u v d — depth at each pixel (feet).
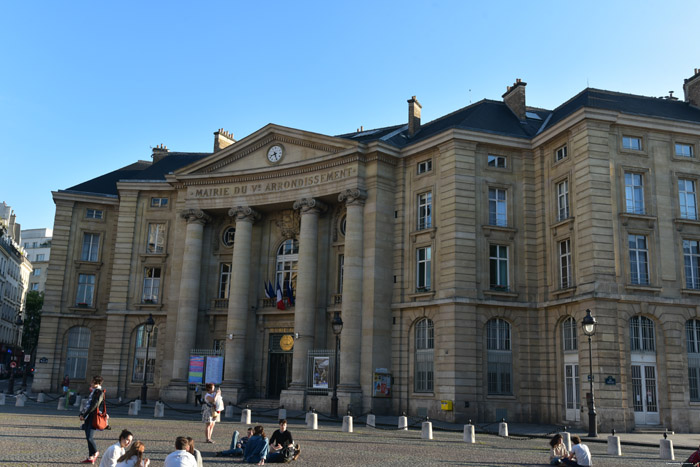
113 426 74.02
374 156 118.32
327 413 109.91
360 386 111.34
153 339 140.05
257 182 131.44
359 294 114.52
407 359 111.75
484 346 105.70
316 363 114.21
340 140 120.78
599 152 101.09
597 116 101.24
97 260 155.33
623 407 92.48
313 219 123.54
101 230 156.87
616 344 94.43
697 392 98.53
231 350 124.47
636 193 102.99
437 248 110.73
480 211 110.52
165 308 139.54
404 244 116.78
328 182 122.31
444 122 127.95
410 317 112.37
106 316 149.48
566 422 100.12
